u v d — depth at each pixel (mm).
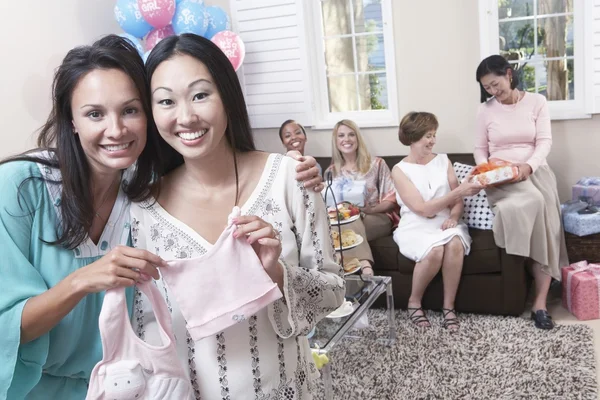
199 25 4027
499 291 3316
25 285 1178
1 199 1190
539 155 3477
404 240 3451
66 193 1228
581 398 2518
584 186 3654
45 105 3826
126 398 1162
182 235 1297
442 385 2711
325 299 1327
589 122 3908
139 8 3891
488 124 3705
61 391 1312
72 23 4031
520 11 4039
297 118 4637
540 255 3227
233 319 1203
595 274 3277
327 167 4359
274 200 1314
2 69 3545
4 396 1139
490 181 3301
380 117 4477
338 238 3117
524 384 2662
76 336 1261
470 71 4133
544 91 4094
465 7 4055
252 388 1263
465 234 3365
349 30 4492
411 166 3520
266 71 4641
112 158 1210
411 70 4277
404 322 3393
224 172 1316
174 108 1203
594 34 3771
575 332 3090
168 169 1375
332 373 2883
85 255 1283
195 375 1278
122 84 1191
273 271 1219
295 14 4445
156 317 1190
